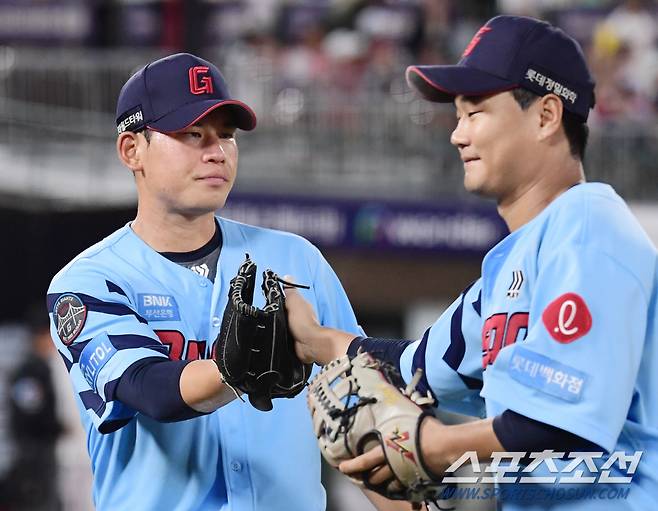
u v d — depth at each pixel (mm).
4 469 32406
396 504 12336
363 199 39125
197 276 12047
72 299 11602
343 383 9734
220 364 10234
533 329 9305
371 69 40938
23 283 37312
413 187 39250
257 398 10484
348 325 12969
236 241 12406
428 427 9273
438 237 39062
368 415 9484
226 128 11992
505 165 10086
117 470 11781
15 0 42531
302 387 10906
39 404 32562
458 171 39250
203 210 11883
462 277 39531
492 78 9953
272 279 10742
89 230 36031
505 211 10336
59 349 11938
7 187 38594
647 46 41375
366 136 39906
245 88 40531
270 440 11859
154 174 11844
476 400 10984
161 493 11602
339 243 39281
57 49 42438
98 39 42500
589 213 9539
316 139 40156
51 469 32781
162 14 42062
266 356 10312
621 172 38125
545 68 9984
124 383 10891
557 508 9727
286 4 43125
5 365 35656
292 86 40375
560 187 10164
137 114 11859
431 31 42219
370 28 42344
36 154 40812
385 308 40156
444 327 10875
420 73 10094
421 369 10383
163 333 11742
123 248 12062
